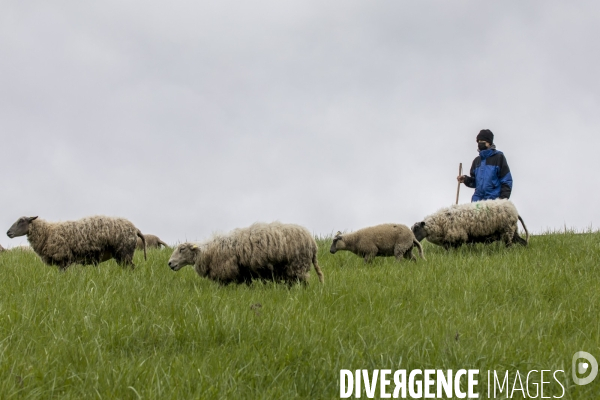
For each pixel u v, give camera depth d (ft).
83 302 23.12
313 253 31.19
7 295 25.04
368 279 31.81
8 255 43.34
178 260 32.45
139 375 16.05
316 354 18.11
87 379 15.78
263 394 15.39
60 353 17.47
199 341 19.51
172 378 15.96
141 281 28.66
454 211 45.83
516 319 23.30
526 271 32.71
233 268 30.19
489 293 28.32
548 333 21.66
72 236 36.47
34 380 15.67
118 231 37.29
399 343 19.35
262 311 22.48
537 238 48.73
